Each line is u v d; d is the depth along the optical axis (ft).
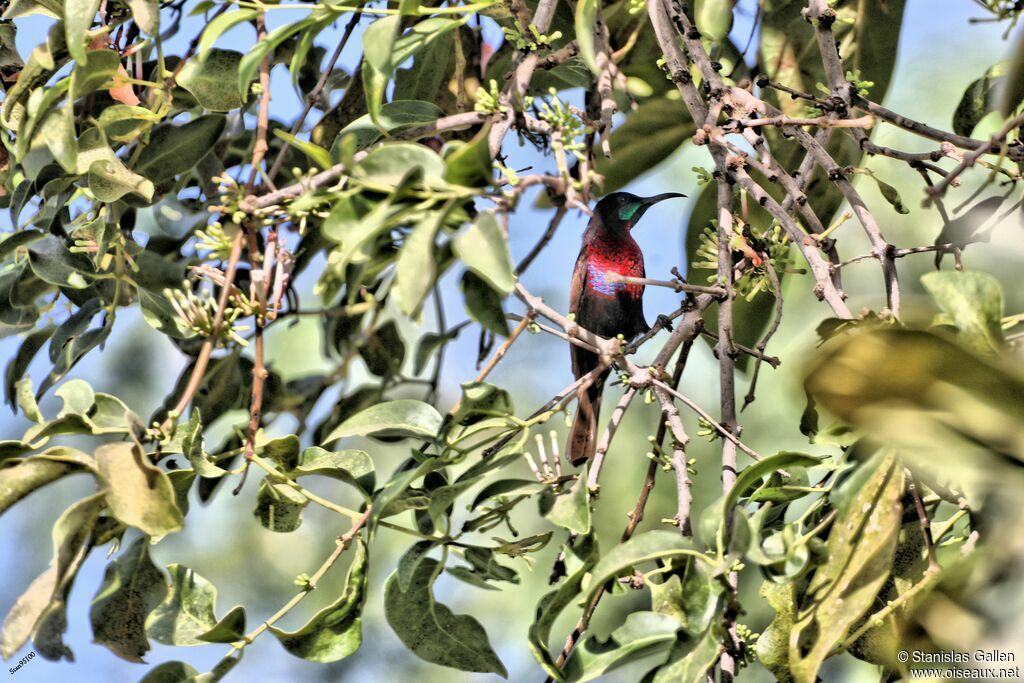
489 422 16.37
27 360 20.22
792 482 15.72
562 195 16.03
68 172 16.90
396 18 14.60
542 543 16.30
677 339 17.75
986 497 10.73
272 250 16.90
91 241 18.72
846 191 16.43
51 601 13.12
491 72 22.15
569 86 23.43
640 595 39.14
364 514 15.89
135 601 14.70
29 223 19.07
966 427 9.15
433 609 16.17
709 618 13.29
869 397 9.34
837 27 22.67
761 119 16.76
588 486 16.31
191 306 15.74
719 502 12.98
